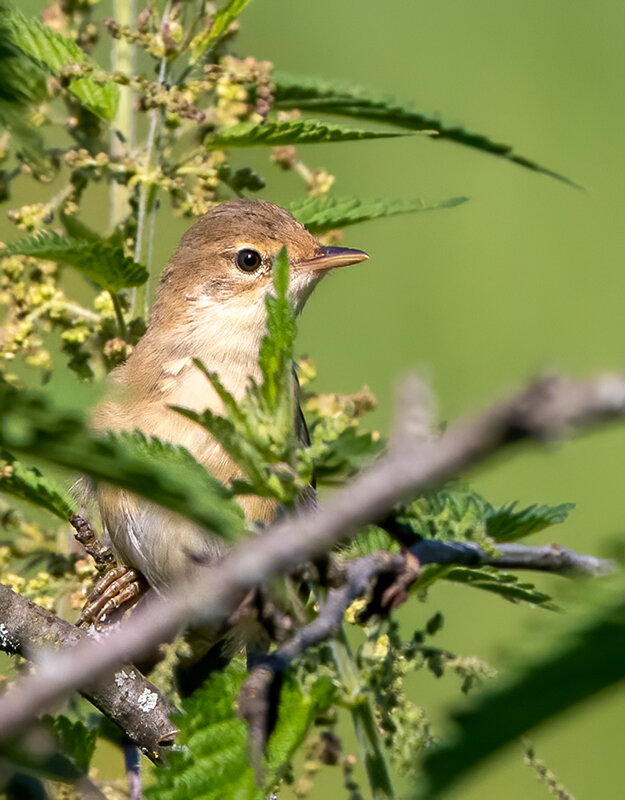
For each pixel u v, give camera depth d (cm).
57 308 623
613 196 1465
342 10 1580
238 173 628
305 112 638
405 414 197
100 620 604
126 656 170
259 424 319
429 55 1572
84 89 611
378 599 342
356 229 1458
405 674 444
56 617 428
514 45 1584
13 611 423
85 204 772
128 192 666
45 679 164
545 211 1486
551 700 154
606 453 1230
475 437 138
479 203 1473
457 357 1373
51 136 666
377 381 1339
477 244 1455
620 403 133
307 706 298
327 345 1366
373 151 1489
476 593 979
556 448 136
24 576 607
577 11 1642
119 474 224
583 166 1499
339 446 563
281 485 317
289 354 321
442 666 448
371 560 322
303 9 1580
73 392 200
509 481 1216
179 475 246
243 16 1552
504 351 1366
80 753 353
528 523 535
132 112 646
